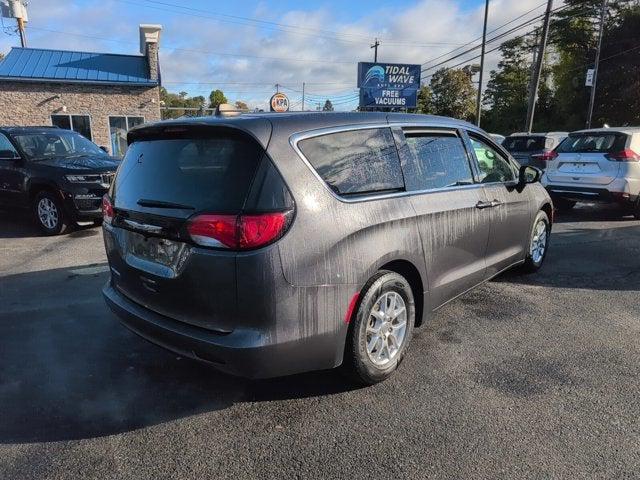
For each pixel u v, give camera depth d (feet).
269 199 8.92
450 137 13.62
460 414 10.02
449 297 13.20
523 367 11.94
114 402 10.57
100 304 16.37
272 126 9.55
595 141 31.09
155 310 10.30
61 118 72.28
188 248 9.31
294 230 9.04
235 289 8.87
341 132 10.50
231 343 8.96
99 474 8.39
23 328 14.43
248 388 11.10
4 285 18.38
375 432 9.48
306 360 9.56
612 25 140.87
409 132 12.18
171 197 9.84
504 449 8.95
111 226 11.50
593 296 16.87
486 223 14.25
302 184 9.34
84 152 30.99
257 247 8.77
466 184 13.71
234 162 9.30
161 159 10.48
